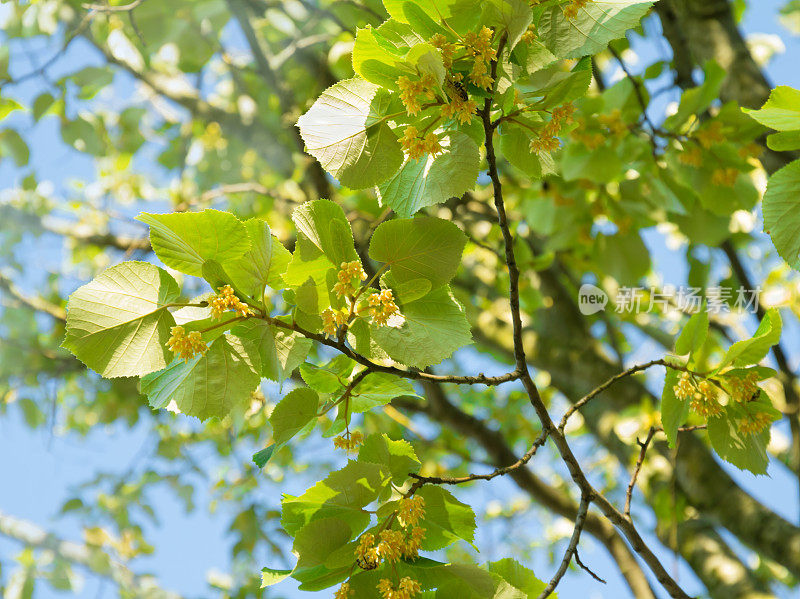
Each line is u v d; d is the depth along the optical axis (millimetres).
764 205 1082
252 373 1045
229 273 1039
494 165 1043
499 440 2639
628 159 2016
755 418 1153
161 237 1024
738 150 1909
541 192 2477
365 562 1051
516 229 2566
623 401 2664
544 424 1119
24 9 2359
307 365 1086
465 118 1027
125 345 1027
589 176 2031
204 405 1041
